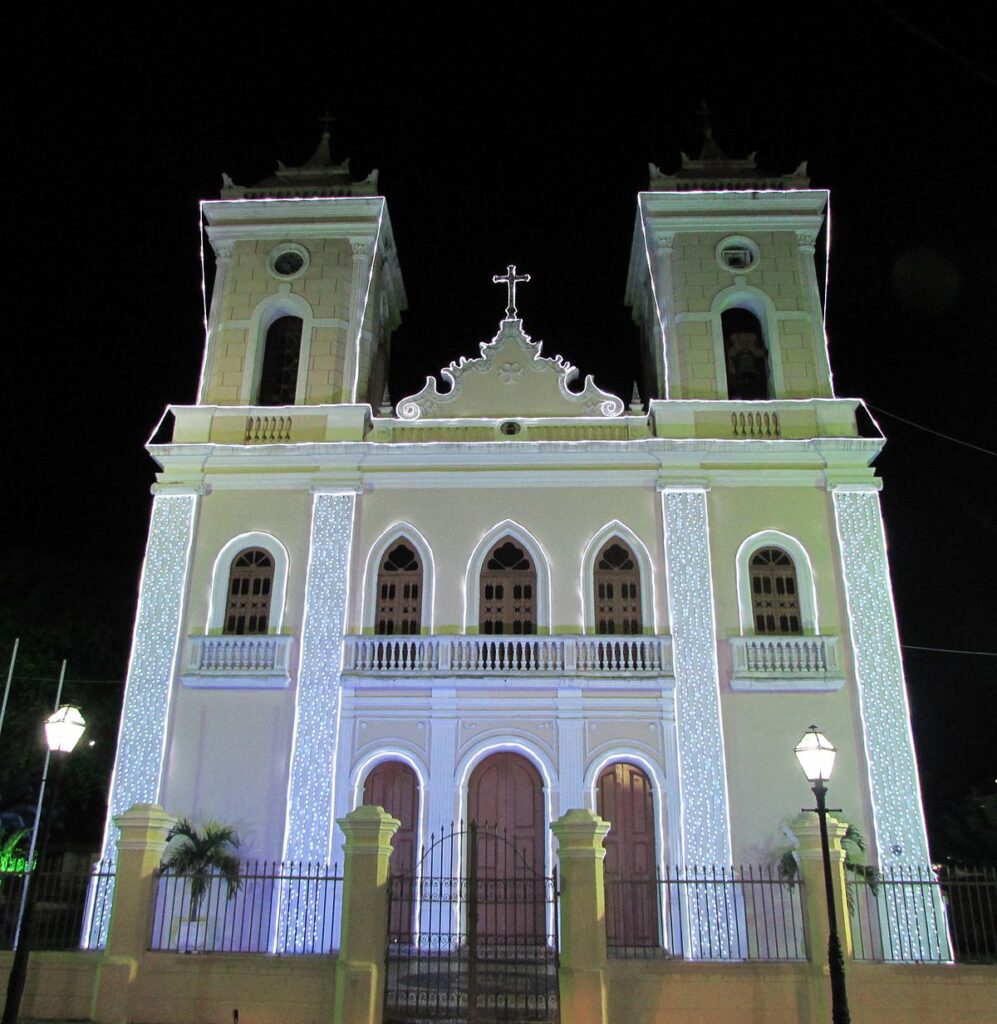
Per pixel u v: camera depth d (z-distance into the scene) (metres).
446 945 18.48
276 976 13.58
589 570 21.22
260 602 21.28
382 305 26.80
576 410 23.05
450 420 22.62
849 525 21.08
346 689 20.28
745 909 16.48
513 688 20.11
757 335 23.94
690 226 24.25
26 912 12.98
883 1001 13.20
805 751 13.23
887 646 20.09
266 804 19.56
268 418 22.72
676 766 19.45
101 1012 13.42
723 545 21.17
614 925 17.69
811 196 24.30
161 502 21.89
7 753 28.02
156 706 20.23
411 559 21.66
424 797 19.50
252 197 25.11
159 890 17.70
